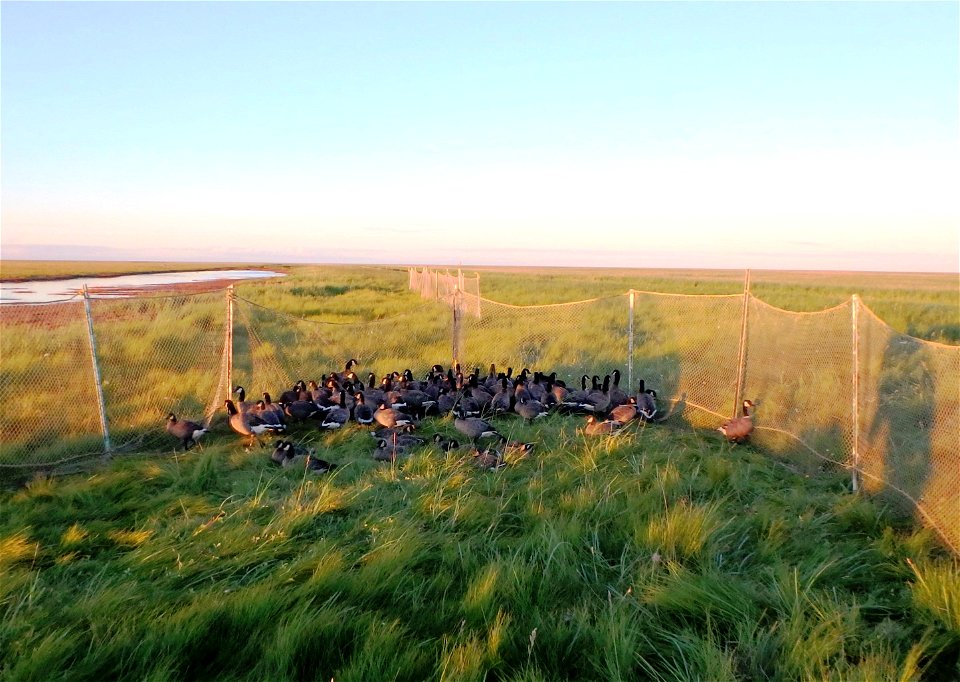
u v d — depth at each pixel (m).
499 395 11.97
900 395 11.23
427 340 19.56
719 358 15.41
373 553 5.99
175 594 5.29
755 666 4.47
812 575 5.60
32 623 4.77
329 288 42.78
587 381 14.98
